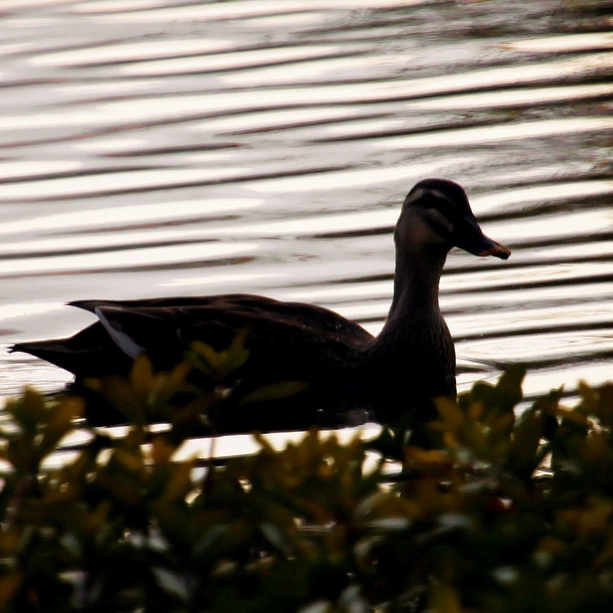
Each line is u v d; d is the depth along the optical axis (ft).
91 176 59.82
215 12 86.99
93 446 16.71
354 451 16.15
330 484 15.46
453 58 76.84
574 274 48.57
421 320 42.86
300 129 65.41
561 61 75.82
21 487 15.05
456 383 40.27
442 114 67.46
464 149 62.54
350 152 62.18
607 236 52.03
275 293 47.73
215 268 49.93
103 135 64.95
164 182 58.95
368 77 73.41
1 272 49.96
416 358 42.47
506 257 42.93
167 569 13.91
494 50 78.38
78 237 53.26
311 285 48.44
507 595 12.78
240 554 14.97
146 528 15.31
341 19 85.71
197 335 42.32
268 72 74.18
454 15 86.69
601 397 16.92
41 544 14.32
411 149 62.59
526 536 13.87
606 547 13.38
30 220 55.06
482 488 15.14
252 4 89.35
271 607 12.95
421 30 82.64
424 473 16.08
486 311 45.93
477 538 13.89
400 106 68.74
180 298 44.27
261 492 15.47
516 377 18.17
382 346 42.86
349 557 14.49
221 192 57.72
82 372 41.93
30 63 75.82
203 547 13.76
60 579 14.07
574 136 63.98
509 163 60.54
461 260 51.60
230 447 34.19
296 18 85.76
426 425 17.31
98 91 71.05
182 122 66.59
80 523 13.94
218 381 17.17
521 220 54.13
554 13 86.38
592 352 41.09
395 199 56.49
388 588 14.39
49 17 85.92
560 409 16.55
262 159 61.52
